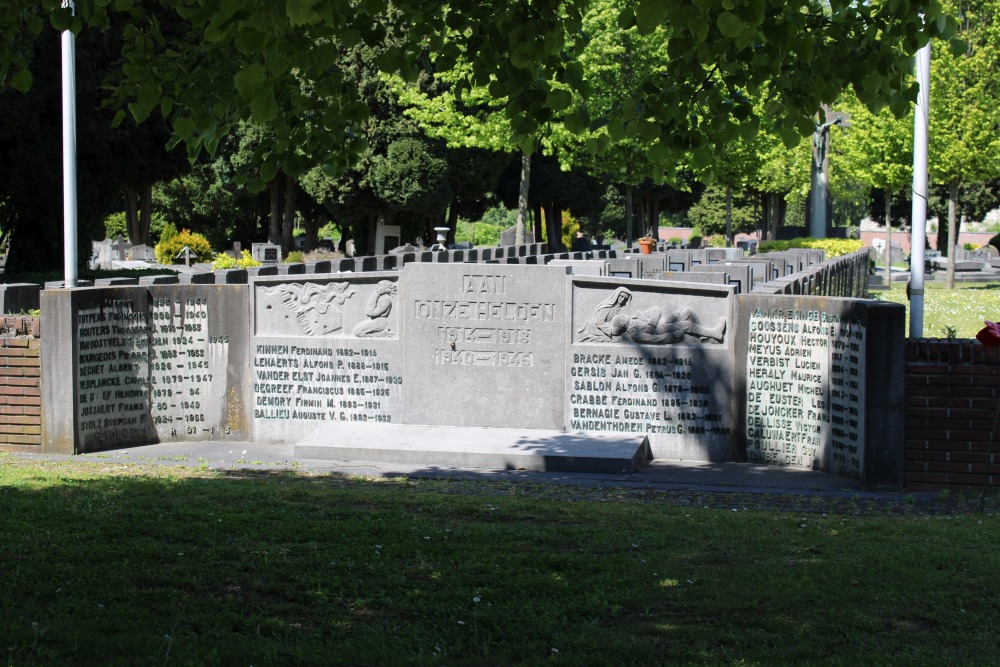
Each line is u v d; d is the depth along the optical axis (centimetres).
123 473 1084
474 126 3475
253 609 614
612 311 1269
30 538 744
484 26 777
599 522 865
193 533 774
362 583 662
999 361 1038
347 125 813
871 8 773
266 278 1343
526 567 706
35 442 1238
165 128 2912
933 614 597
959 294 3878
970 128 3728
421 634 577
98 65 2694
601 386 1276
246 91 605
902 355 1055
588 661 533
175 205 7288
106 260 5488
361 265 2245
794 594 636
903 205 7981
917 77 1569
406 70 745
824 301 1154
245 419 1353
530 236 5372
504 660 540
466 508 907
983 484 1048
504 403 1304
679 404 1252
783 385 1205
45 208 2842
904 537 790
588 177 6338
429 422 1321
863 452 1080
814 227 4553
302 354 1341
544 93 764
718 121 786
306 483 1048
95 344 1246
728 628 583
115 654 534
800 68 782
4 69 766
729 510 958
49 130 2731
